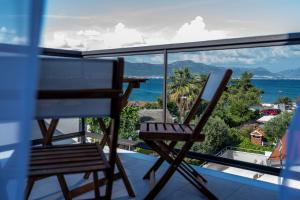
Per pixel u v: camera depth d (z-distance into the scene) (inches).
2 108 35.1
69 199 69.0
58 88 52.4
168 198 78.7
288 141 41.3
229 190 84.2
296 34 82.4
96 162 57.0
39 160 56.9
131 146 124.3
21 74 34.4
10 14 33.5
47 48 118.3
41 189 84.6
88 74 53.4
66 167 53.9
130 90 80.2
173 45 107.7
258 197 79.6
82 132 133.1
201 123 71.9
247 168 93.8
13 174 36.1
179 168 82.4
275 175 87.7
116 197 79.4
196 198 78.9
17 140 35.4
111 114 57.0
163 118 113.8
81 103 55.7
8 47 33.9
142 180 91.9
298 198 39.9
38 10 33.6
